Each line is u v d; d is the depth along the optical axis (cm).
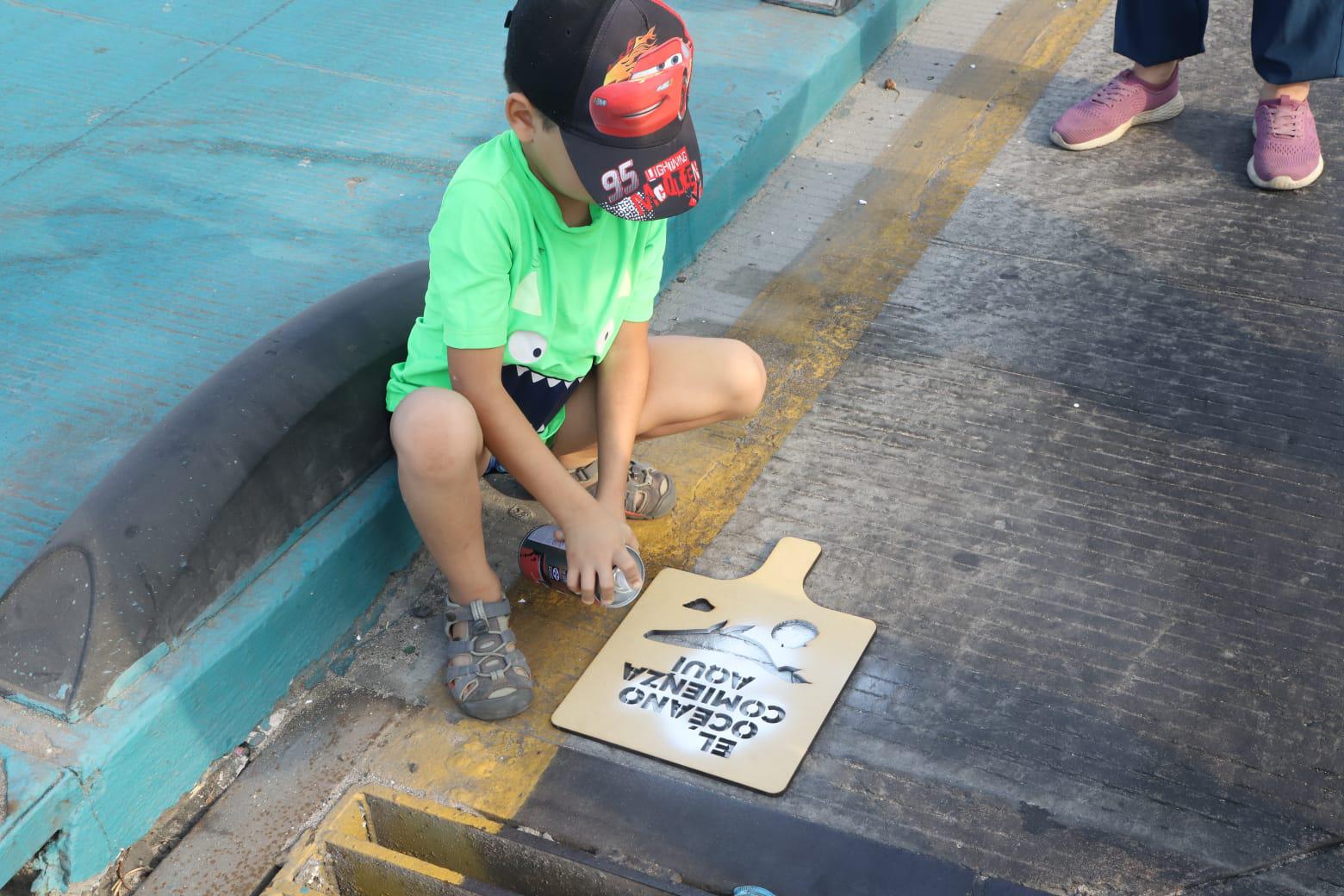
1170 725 196
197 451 192
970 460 251
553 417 216
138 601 181
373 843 192
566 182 176
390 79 356
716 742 195
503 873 186
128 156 319
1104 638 211
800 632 213
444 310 182
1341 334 282
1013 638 212
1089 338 284
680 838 181
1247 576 222
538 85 167
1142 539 231
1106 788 186
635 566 190
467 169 184
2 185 306
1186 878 173
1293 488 241
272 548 202
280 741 198
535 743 196
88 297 267
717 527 238
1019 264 311
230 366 208
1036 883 173
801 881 174
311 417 206
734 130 329
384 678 209
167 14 392
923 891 173
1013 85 393
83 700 175
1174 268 307
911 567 227
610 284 199
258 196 304
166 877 177
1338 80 386
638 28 165
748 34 380
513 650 203
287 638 202
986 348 282
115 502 185
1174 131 365
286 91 350
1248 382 269
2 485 220
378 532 219
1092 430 258
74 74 356
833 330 290
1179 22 337
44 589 181
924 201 338
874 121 377
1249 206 329
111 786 174
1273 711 197
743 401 226
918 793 187
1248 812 182
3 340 254
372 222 295
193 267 278
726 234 326
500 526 238
